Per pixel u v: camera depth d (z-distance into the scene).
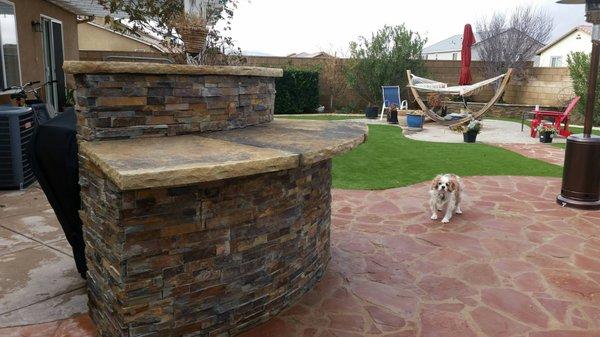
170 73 2.77
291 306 3.13
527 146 9.77
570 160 5.47
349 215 5.18
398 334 2.80
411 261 3.91
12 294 3.18
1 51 7.02
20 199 5.34
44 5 9.16
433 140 10.41
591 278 3.59
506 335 2.80
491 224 4.87
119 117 2.65
